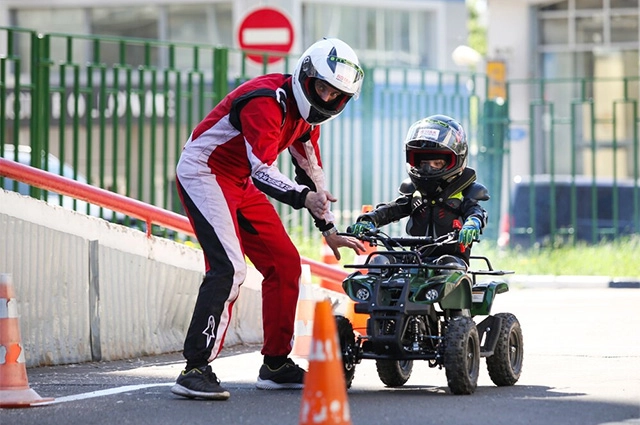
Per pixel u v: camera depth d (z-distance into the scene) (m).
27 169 26.34
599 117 84.62
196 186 20.97
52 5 85.12
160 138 71.75
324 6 83.12
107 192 27.20
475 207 22.17
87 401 20.44
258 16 47.22
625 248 52.22
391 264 20.75
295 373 22.11
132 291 27.44
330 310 15.80
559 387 21.89
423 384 22.81
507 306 39.09
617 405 19.56
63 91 36.59
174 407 19.70
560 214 61.25
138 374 24.55
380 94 50.06
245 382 23.28
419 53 87.31
